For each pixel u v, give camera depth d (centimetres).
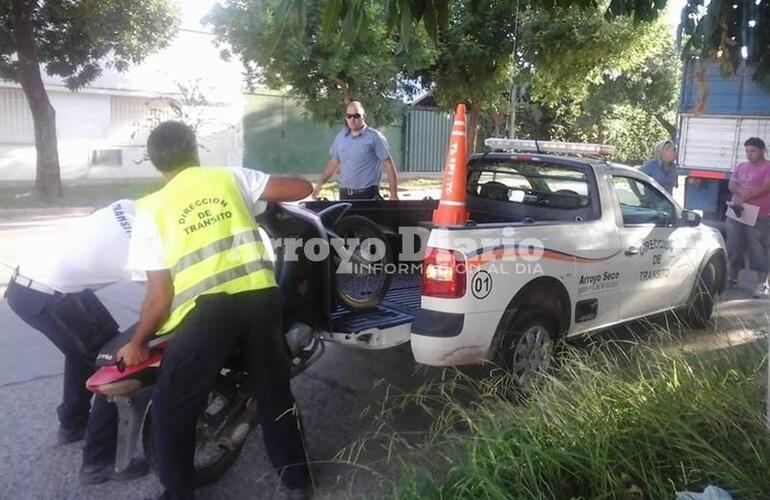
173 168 354
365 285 480
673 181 885
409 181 2458
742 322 567
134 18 1555
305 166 2450
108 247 385
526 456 313
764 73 468
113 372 340
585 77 1486
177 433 334
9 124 1927
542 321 495
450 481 319
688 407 353
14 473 396
